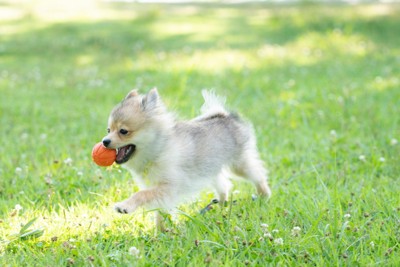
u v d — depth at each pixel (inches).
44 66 763.4
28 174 347.9
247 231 257.1
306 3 1112.2
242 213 283.1
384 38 839.7
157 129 268.8
